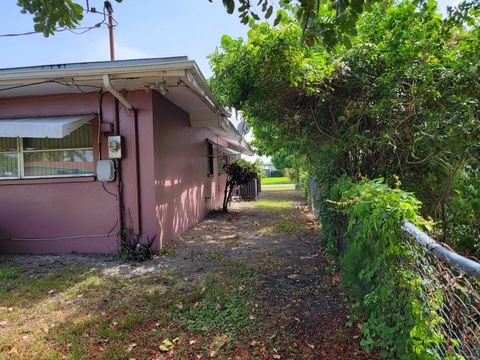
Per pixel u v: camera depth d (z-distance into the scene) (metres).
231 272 4.82
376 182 2.94
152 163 5.99
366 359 2.63
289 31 4.18
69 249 6.18
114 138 5.87
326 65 4.45
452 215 3.80
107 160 5.91
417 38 4.04
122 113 6.02
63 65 5.15
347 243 3.79
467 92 3.69
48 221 6.21
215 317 3.44
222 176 14.48
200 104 7.54
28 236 6.23
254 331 3.14
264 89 4.81
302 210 11.71
